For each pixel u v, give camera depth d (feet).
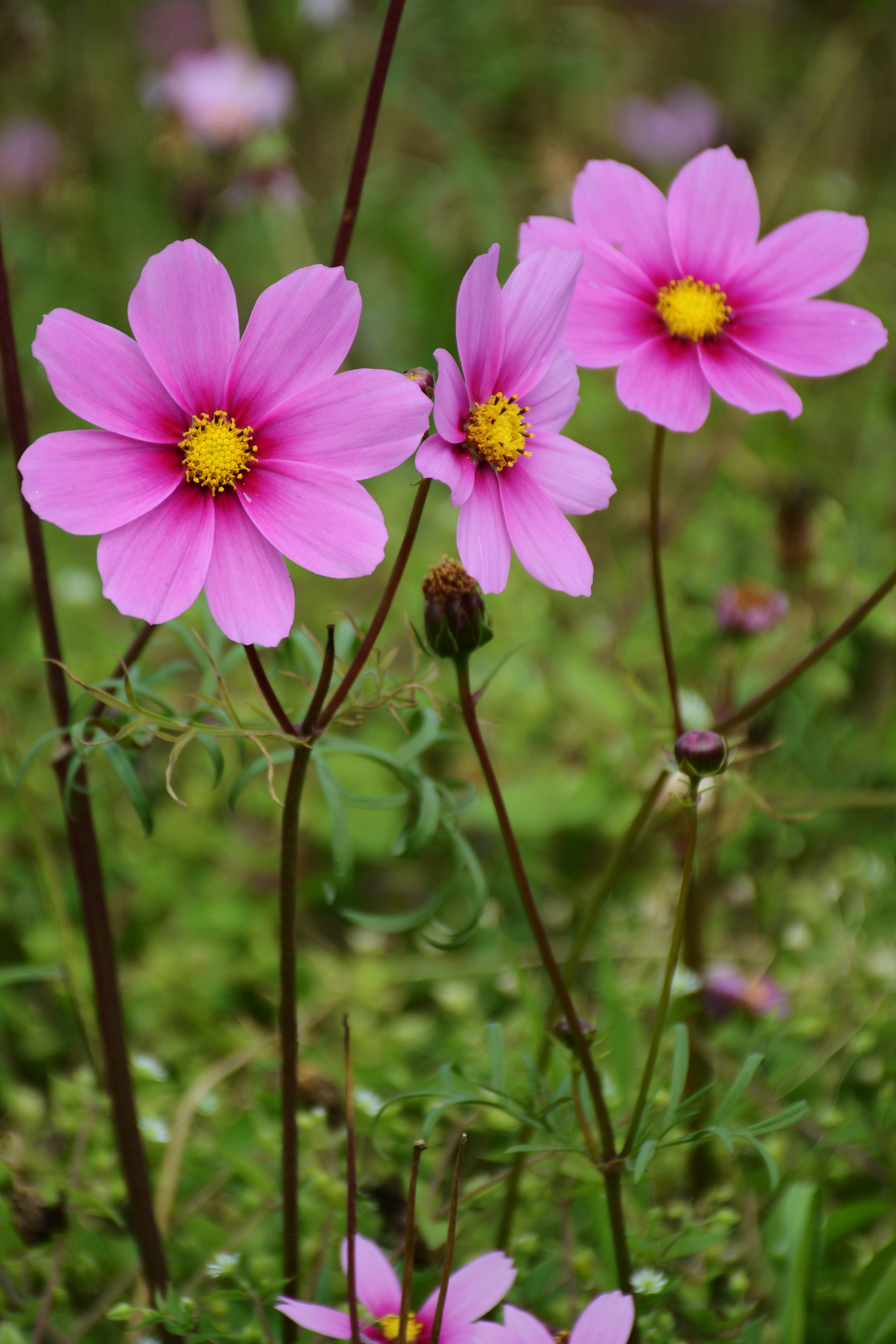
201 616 3.45
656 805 3.34
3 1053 3.19
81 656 3.81
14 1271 2.79
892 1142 2.96
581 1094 2.79
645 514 4.32
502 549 2.45
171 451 2.42
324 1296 2.72
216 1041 3.13
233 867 3.53
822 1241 2.80
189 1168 2.92
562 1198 2.77
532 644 3.87
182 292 2.41
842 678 3.57
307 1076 2.88
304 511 2.41
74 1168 2.81
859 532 3.91
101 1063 2.98
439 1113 2.52
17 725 3.37
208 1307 2.77
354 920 2.56
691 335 2.59
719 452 4.27
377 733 3.71
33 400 4.25
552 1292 2.80
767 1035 2.99
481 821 3.47
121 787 3.57
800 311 2.60
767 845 3.59
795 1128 3.02
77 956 3.12
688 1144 2.54
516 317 2.47
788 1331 2.72
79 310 4.82
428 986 3.30
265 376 2.43
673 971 2.52
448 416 2.43
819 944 3.22
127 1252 2.85
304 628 2.68
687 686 3.68
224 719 2.63
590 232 2.61
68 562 4.33
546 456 2.48
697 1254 2.89
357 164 2.56
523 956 3.29
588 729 3.76
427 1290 2.73
